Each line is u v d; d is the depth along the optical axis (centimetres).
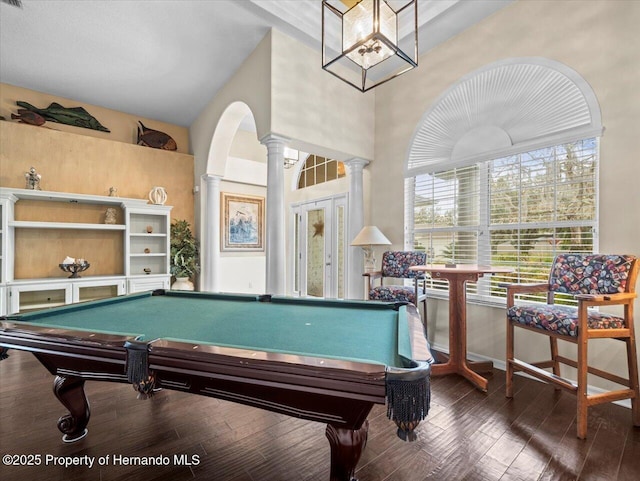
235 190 633
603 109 241
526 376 274
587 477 151
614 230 236
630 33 230
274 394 114
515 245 298
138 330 151
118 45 356
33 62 376
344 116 398
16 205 400
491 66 310
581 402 184
